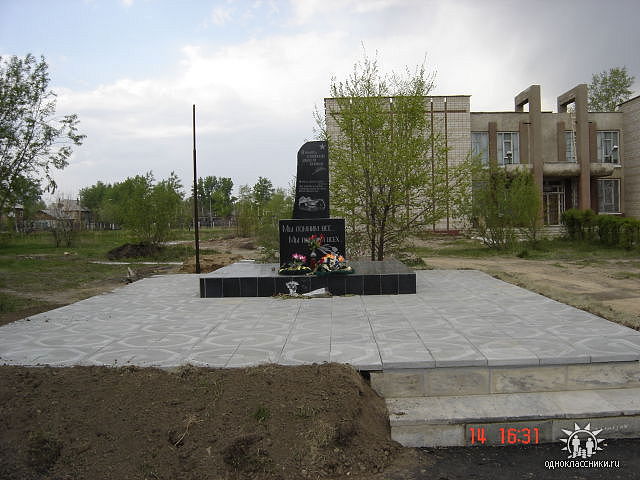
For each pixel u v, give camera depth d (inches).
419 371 171.8
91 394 154.9
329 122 627.8
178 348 197.9
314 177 346.9
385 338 206.4
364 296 318.0
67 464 133.4
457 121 1003.9
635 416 156.3
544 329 215.2
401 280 323.9
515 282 387.5
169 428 141.6
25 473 131.5
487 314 251.1
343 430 144.1
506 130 1147.9
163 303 308.8
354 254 504.7
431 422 153.6
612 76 1598.2
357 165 464.8
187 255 768.9
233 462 133.7
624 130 1211.2
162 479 129.5
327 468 135.6
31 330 234.8
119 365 176.1
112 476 129.9
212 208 2357.3
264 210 772.0
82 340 213.9
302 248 336.8
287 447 137.8
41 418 145.4
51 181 594.2
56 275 545.3
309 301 303.9
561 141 1171.9
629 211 1204.5
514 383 171.8
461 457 147.9
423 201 486.3
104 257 789.2
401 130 471.5
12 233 991.6
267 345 200.1
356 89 468.8
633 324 232.1
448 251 784.9
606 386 172.9
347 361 175.6
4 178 553.6
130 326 242.2
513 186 788.0
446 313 256.4
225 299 320.8
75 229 1104.2
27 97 557.9
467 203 523.2
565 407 159.2
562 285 404.5
